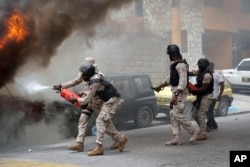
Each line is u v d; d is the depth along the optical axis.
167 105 12.91
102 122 7.27
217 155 7.05
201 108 8.88
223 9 15.87
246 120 12.53
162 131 10.41
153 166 6.31
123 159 6.84
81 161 6.73
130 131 10.68
